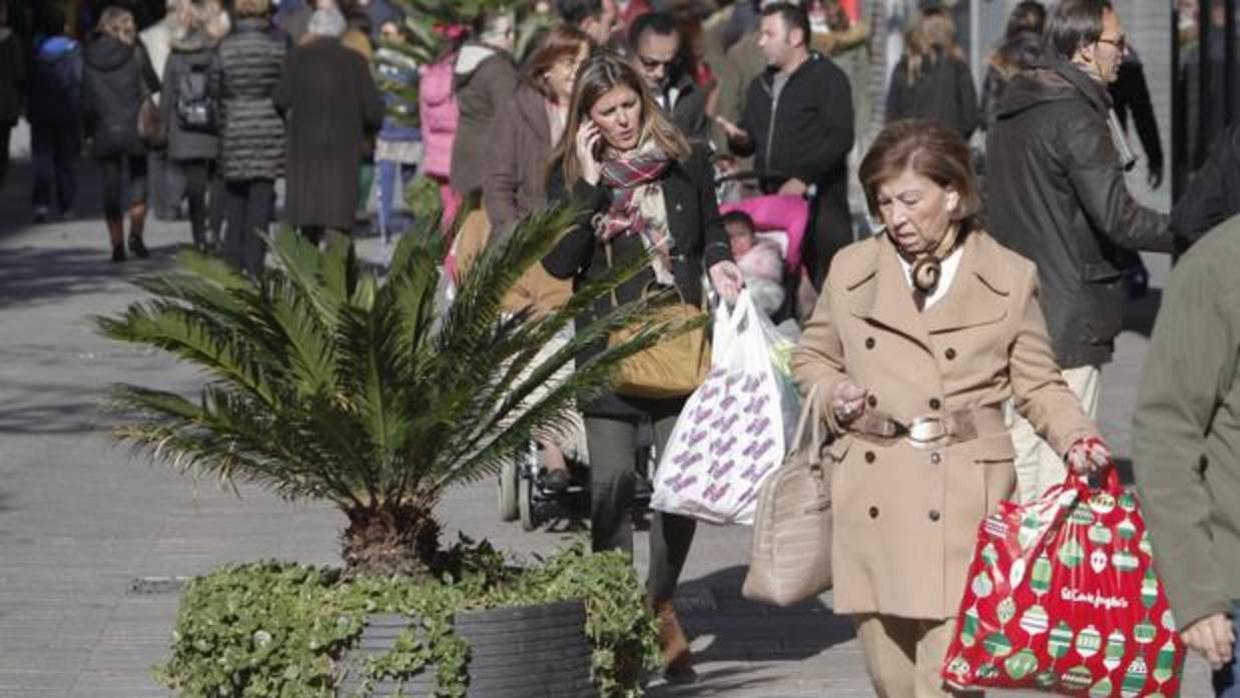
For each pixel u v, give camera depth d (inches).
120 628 551.5
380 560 420.8
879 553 372.5
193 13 1328.7
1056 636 343.3
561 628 412.2
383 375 406.0
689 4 896.9
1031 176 563.5
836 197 831.1
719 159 823.7
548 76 626.8
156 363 984.3
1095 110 560.1
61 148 1690.5
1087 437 359.9
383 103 1211.2
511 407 426.9
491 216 638.5
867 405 373.7
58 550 639.1
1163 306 308.7
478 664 400.8
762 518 384.8
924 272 367.9
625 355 429.1
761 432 468.1
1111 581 343.9
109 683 501.7
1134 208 553.6
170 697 487.5
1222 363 303.1
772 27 821.9
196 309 416.2
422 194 1189.7
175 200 1614.2
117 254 1385.3
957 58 1099.3
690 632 548.1
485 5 919.0
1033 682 346.6
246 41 1196.5
